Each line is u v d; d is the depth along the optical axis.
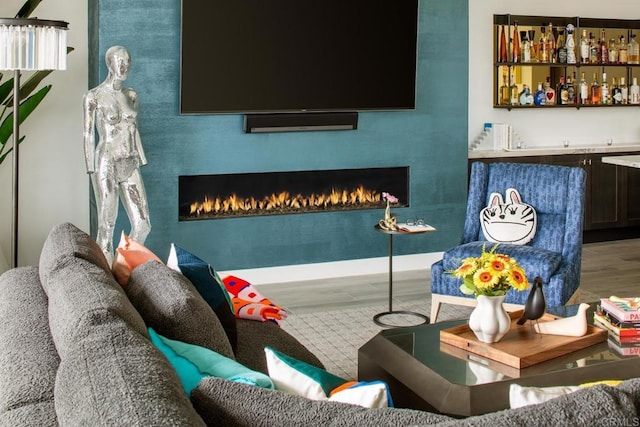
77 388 1.31
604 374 2.79
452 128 6.32
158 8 5.33
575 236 4.55
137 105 5.02
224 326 2.76
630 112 7.94
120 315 1.69
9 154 5.60
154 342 1.85
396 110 6.07
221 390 1.40
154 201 5.48
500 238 4.69
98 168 4.92
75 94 5.72
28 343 1.90
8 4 5.50
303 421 1.34
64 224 2.87
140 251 2.85
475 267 3.00
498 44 7.16
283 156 5.80
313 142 5.88
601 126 7.82
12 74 5.56
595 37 7.59
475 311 3.01
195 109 5.48
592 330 3.14
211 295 2.73
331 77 5.83
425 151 6.25
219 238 5.71
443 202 6.36
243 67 5.56
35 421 1.49
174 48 5.40
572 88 7.51
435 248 6.39
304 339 4.48
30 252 5.73
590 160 7.30
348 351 4.26
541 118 7.55
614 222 7.49
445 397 2.61
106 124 4.91
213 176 5.95
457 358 2.91
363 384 1.63
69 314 1.71
